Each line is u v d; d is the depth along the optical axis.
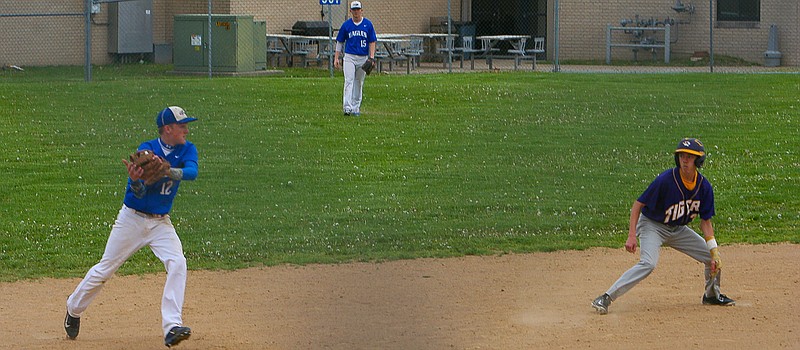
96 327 29.48
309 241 41.91
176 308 26.45
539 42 115.12
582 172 55.84
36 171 54.25
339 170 55.84
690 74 92.44
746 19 110.12
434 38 116.44
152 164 25.47
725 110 74.38
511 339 27.80
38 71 98.06
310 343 27.58
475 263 38.50
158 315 30.98
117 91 77.81
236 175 54.22
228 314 30.92
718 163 58.22
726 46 111.19
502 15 122.25
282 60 110.44
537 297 32.97
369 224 44.94
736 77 90.25
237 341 27.77
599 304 30.36
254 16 105.69
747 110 74.38
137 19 110.12
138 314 31.09
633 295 33.19
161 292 34.03
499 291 33.91
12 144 60.16
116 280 35.72
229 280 35.75
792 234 43.75
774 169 56.75
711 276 31.12
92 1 87.12
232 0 107.50
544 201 49.59
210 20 89.69
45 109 70.62
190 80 84.94
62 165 55.59
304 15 112.56
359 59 69.75
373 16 115.31
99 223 44.88
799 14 106.50
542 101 77.31
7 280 35.94
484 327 29.11
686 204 29.91
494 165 57.47
